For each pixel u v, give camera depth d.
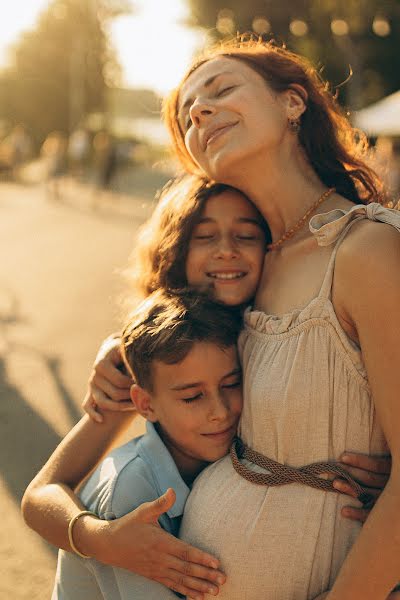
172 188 2.09
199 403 1.68
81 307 7.15
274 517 1.54
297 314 1.55
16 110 49.34
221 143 1.65
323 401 1.50
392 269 1.40
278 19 22.42
